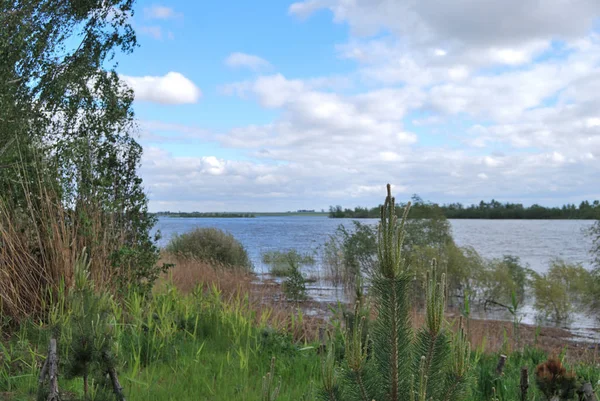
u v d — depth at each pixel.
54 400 2.51
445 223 15.02
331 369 2.35
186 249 19.14
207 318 6.68
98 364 2.91
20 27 10.52
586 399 2.86
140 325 5.50
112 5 12.16
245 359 4.98
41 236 6.46
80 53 11.45
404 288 2.29
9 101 9.03
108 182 7.27
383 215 2.29
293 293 13.12
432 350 2.27
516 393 3.94
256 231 74.88
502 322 11.02
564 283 12.98
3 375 4.29
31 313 5.89
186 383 4.54
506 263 14.72
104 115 7.89
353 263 15.87
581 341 9.43
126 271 7.30
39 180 6.70
